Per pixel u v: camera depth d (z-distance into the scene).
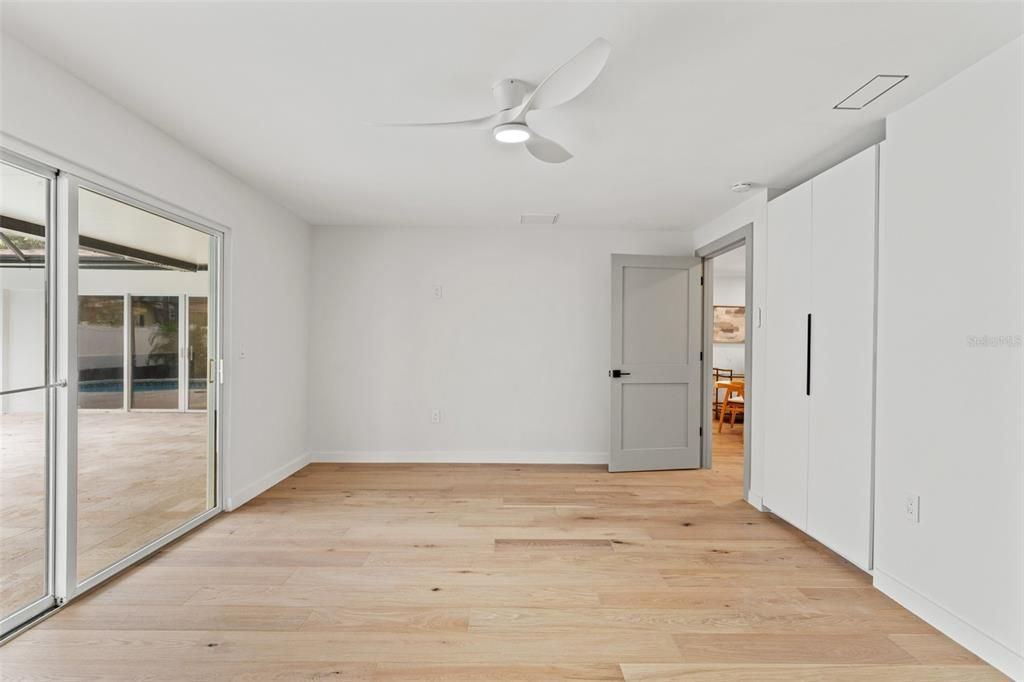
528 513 3.65
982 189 1.98
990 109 1.95
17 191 2.08
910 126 2.35
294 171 3.45
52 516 2.29
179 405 3.15
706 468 5.03
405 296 5.15
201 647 2.02
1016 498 1.85
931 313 2.21
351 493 4.08
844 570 2.76
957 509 2.08
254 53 2.02
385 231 5.14
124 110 2.51
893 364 2.42
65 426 2.29
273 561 2.81
